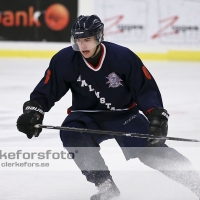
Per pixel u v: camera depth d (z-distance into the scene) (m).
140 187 10.97
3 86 29.44
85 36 9.40
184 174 9.94
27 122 9.77
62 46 45.03
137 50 44.41
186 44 44.44
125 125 10.39
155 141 9.65
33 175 12.07
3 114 21.22
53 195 10.66
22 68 37.81
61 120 19.89
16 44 45.06
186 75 35.38
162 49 44.44
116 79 10.01
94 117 10.48
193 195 10.42
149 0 43.75
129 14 43.97
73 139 10.05
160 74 35.69
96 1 44.16
